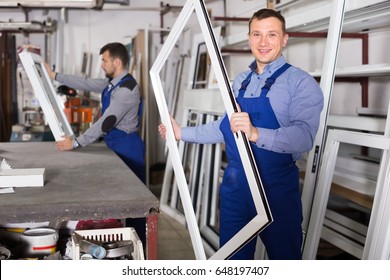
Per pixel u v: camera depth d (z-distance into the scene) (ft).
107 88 11.86
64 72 19.95
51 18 19.76
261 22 6.54
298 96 6.43
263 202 5.66
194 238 6.53
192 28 19.11
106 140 11.53
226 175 7.26
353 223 9.25
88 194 5.91
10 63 19.20
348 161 10.11
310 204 9.04
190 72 15.24
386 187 6.96
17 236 6.32
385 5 7.79
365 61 10.91
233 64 18.71
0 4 15.43
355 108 11.71
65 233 6.95
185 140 7.52
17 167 7.84
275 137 6.16
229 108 5.75
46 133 16.19
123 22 20.39
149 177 19.61
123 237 5.99
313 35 10.41
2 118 19.10
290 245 7.02
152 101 20.62
